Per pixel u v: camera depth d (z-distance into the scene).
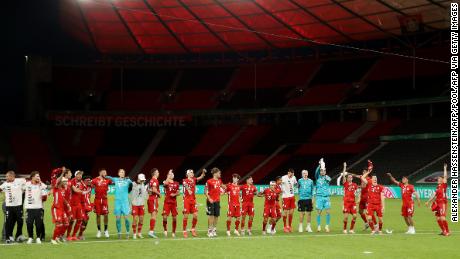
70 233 21.38
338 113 73.12
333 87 72.88
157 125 76.69
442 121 62.03
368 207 21.34
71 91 76.94
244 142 72.31
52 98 75.81
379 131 66.00
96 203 20.44
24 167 67.06
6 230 18.59
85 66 79.38
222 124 77.44
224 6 57.88
